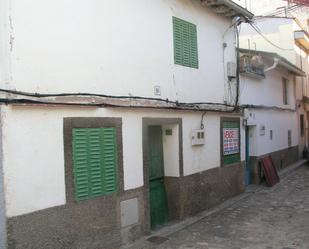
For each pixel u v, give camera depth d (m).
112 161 6.57
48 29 5.51
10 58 4.99
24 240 5.08
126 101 6.92
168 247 6.82
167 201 8.68
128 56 7.04
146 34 7.54
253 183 13.67
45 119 5.42
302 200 10.84
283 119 17.38
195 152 9.21
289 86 18.47
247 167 13.47
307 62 22.56
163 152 8.70
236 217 8.98
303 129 21.42
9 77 4.97
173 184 8.59
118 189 6.68
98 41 6.37
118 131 6.72
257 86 13.90
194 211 9.09
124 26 6.95
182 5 8.79
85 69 6.11
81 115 6.00
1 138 4.84
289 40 18.44
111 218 6.50
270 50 18.62
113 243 6.53
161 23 8.02
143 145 7.31
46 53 5.47
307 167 18.31
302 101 20.91
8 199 4.89
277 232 7.73
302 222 8.47
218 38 10.45
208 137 9.82
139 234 7.16
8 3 4.98
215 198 10.11
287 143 17.94
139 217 7.16
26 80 5.19
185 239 7.29
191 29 9.12
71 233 5.77
